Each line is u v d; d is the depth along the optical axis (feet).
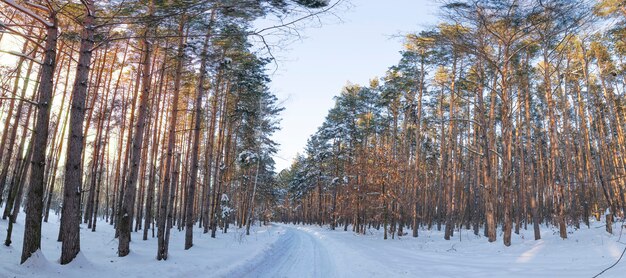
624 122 110.42
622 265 32.01
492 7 51.55
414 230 92.27
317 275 36.11
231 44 30.22
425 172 128.67
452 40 57.93
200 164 113.39
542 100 111.55
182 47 34.78
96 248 40.98
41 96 25.36
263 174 142.82
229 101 90.58
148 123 71.15
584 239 54.75
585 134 97.19
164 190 37.55
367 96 128.26
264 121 96.07
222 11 22.08
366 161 97.04
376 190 92.58
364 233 106.83
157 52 47.26
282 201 257.75
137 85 64.80
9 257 26.71
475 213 101.60
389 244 74.64
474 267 39.17
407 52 90.22
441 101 96.78
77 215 27.94
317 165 164.35
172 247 48.52
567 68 82.48
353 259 47.24
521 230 100.73
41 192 25.39
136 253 38.55
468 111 101.40
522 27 55.83
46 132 25.76
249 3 20.31
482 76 70.03
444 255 52.65
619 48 68.90
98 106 72.90
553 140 73.56
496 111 95.76
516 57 68.49
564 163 120.06
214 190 90.12
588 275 30.14
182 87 73.10
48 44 25.50
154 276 27.99
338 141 134.00
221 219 96.99
